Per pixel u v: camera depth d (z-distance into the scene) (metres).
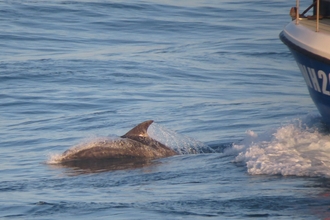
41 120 66.44
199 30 128.38
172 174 41.31
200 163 44.03
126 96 77.88
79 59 100.81
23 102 75.56
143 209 33.00
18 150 52.97
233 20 138.00
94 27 129.00
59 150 52.00
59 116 68.25
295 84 81.38
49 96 78.56
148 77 89.44
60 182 40.88
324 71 43.44
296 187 35.44
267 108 64.81
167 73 91.62
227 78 87.50
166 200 34.56
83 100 76.12
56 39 118.50
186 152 48.59
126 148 47.81
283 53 104.81
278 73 90.00
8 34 119.75
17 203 35.44
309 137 45.41
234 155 45.78
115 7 144.12
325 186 35.31
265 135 48.47
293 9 49.44
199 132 55.38
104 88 83.12
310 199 33.16
